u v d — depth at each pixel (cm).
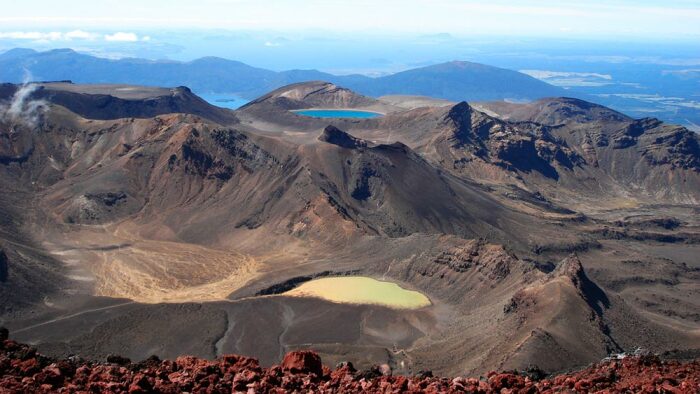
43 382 2738
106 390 2644
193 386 2819
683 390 2780
